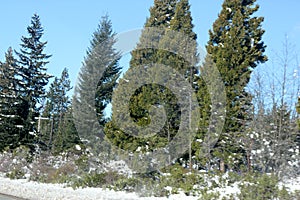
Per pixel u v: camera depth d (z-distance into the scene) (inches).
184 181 429.1
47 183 521.7
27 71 1153.4
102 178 478.0
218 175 447.5
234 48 589.6
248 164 460.8
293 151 420.5
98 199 401.4
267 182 322.3
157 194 395.5
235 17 605.6
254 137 454.3
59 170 558.3
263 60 597.6
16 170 597.0
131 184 438.9
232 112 542.0
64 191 441.7
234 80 565.9
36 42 1185.4
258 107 475.8
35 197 477.4
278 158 414.3
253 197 320.5
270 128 446.6
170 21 663.8
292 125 446.6
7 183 536.4
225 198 338.6
